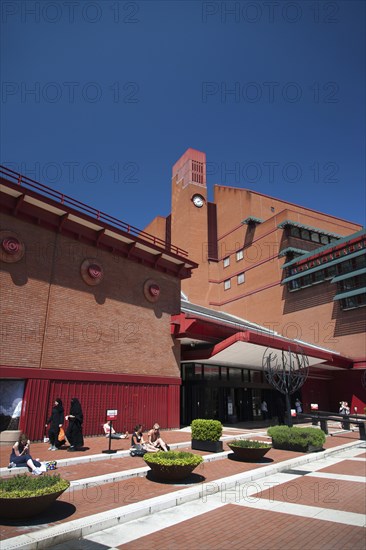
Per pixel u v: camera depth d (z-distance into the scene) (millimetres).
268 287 45250
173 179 63156
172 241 59969
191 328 22953
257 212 51594
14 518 6734
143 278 22953
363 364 33500
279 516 7406
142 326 22047
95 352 19188
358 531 6574
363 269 33594
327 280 38000
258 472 11055
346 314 35656
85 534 6395
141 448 13531
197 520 7188
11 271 16625
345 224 53969
